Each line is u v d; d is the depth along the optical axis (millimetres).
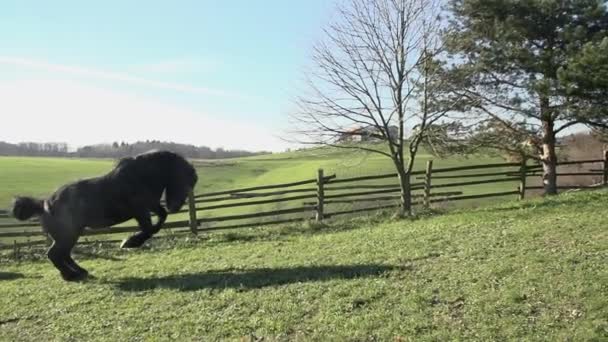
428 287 8508
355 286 8938
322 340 7016
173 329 8031
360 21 22047
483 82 19578
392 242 12297
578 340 6188
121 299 9836
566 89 17516
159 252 15031
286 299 8688
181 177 11688
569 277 8039
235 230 18188
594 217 12703
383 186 19938
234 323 7977
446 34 19250
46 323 9062
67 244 11383
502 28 18969
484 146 20453
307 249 12844
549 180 20422
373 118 18938
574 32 18062
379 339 6895
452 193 20203
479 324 6918
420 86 18875
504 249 10250
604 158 22156
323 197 18750
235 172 51156
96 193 11234
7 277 12953
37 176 47312
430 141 19594
